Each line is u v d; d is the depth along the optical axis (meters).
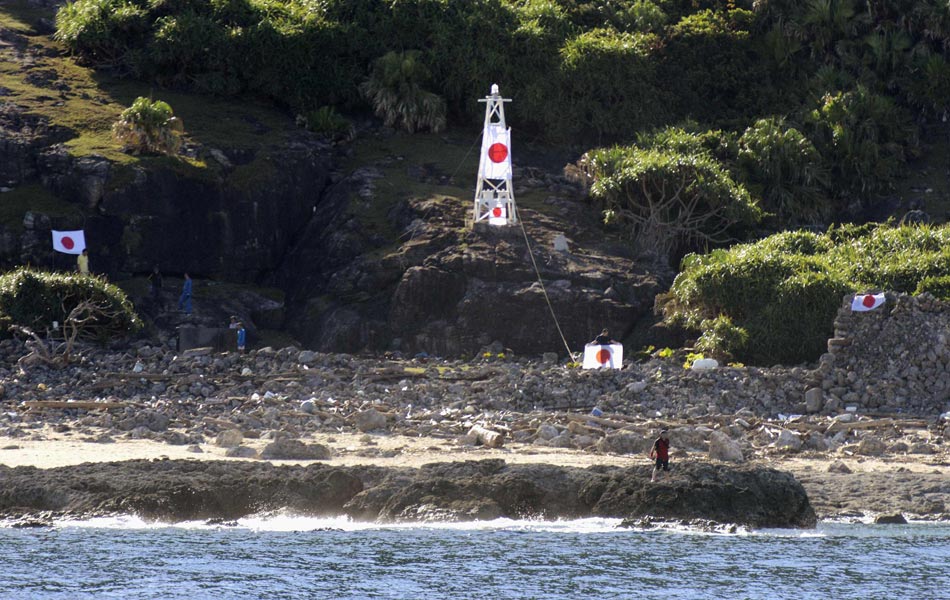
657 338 170.50
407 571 81.25
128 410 127.50
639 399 138.50
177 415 126.44
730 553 85.06
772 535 89.44
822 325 155.88
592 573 81.12
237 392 139.75
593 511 91.88
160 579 78.88
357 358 159.88
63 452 105.69
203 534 87.75
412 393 138.75
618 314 173.75
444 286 177.00
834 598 76.94
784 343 155.88
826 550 86.44
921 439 124.00
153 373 145.75
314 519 91.50
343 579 79.75
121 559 82.19
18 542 85.00
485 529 89.31
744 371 143.62
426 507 90.88
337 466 96.56
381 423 124.06
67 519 88.88
